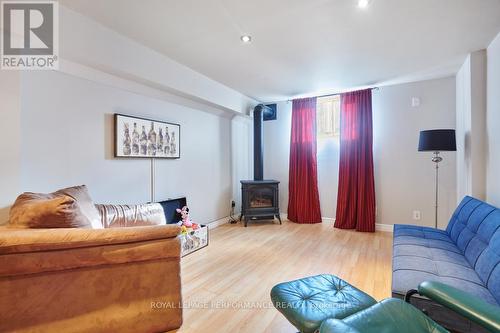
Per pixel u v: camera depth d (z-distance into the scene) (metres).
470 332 1.22
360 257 2.86
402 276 1.55
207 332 1.64
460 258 1.87
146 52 2.69
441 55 2.85
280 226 4.28
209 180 4.17
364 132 4.02
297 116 4.62
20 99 1.95
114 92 2.71
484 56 2.67
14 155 1.91
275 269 2.55
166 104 3.35
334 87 4.04
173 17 2.13
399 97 3.89
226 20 2.17
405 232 2.50
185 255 2.92
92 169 2.52
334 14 2.07
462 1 1.89
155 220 2.54
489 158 2.52
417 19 2.13
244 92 4.36
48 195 1.82
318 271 2.50
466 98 2.94
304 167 4.54
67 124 2.32
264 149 5.11
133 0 1.91
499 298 1.24
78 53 2.11
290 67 3.21
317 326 1.16
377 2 1.91
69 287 1.43
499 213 1.74
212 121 4.23
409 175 3.86
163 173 3.32
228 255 2.93
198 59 2.99
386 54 2.82
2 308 1.33
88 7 2.01
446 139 2.92
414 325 1.09
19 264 1.32
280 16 2.10
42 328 1.39
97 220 2.03
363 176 3.99
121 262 1.51
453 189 3.60
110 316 1.51
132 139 2.88
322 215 4.57
